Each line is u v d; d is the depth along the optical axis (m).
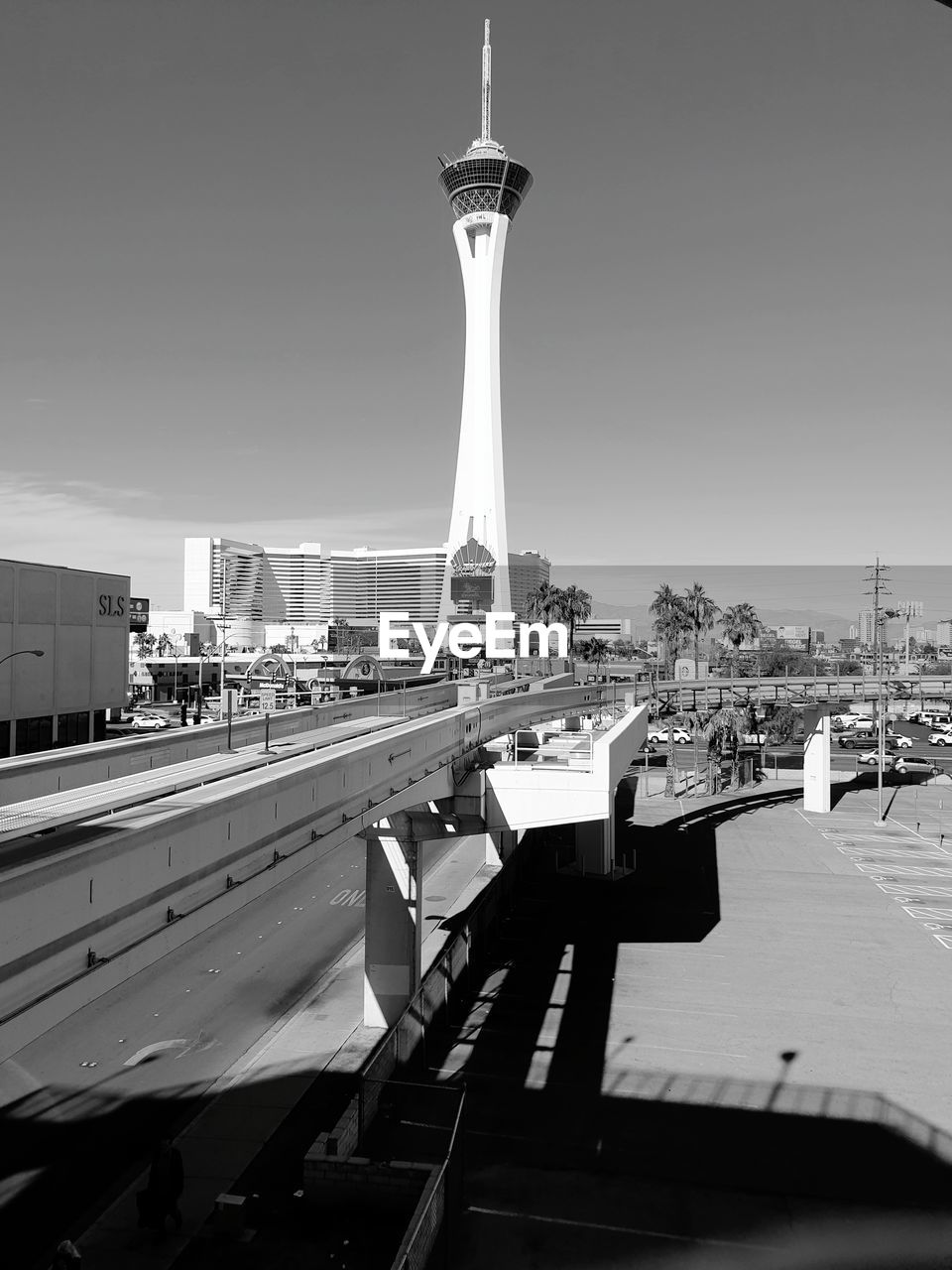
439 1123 24.78
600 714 70.25
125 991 34.19
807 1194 21.53
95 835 16.08
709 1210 20.81
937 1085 27.38
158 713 102.94
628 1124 24.84
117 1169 22.23
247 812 20.45
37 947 13.75
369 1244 19.62
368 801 28.80
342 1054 29.16
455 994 33.88
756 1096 26.56
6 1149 23.03
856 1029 31.61
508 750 50.72
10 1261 18.72
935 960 39.03
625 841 64.38
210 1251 19.27
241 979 35.69
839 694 82.75
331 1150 21.44
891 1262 18.95
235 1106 25.50
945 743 120.06
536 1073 28.06
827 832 67.69
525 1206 20.97
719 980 36.47
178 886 17.70
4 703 60.03
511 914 46.41
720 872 55.41
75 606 67.50
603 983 36.09
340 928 42.88
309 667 138.38
